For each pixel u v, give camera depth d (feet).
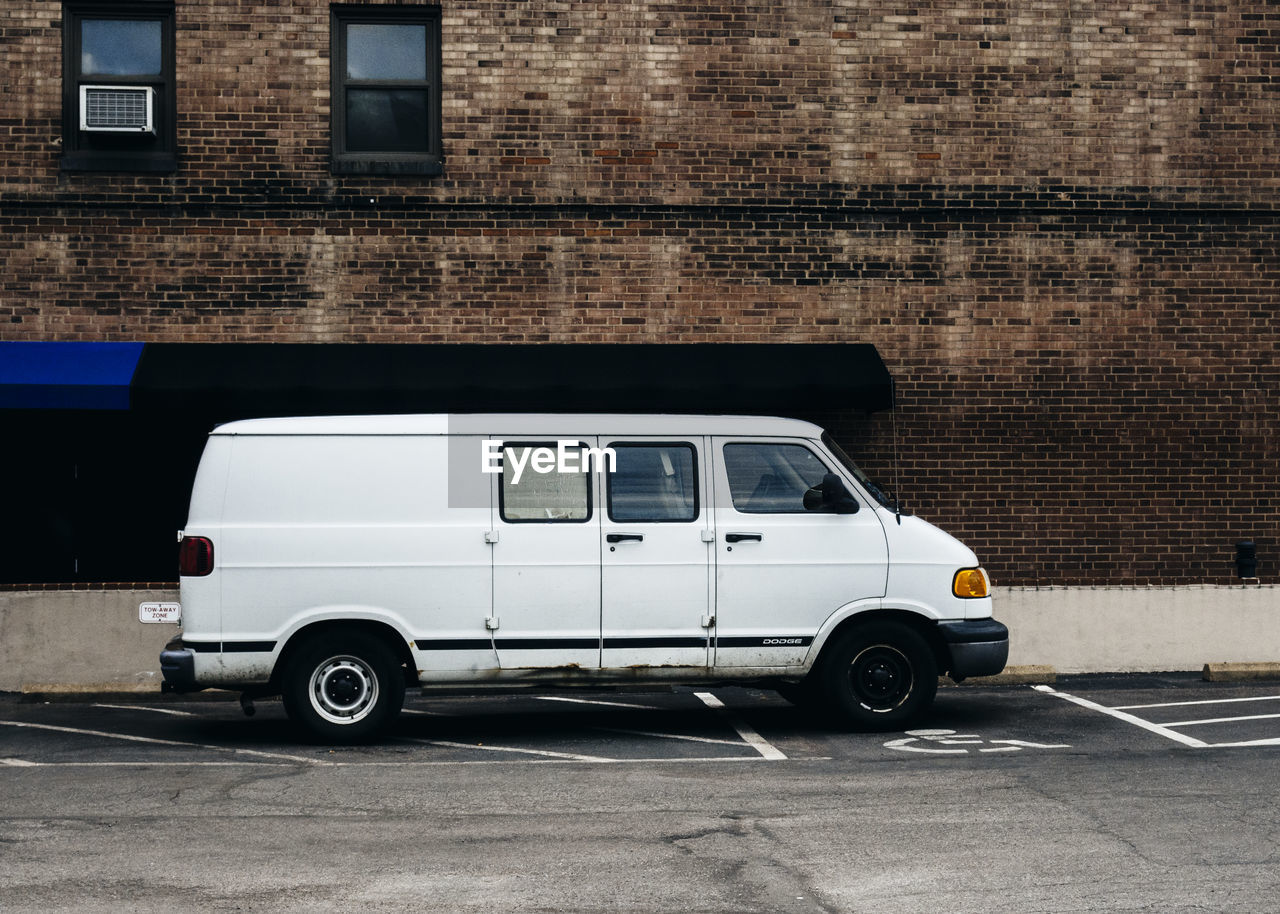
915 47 45.70
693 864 19.99
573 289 44.86
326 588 30.78
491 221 44.78
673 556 31.58
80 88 43.62
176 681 30.45
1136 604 43.68
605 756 29.35
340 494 31.07
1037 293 45.68
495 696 39.68
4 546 43.29
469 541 31.14
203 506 30.83
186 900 18.25
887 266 45.47
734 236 45.21
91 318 43.86
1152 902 17.93
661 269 45.03
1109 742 30.66
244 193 44.27
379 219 44.60
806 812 23.40
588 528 31.45
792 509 32.24
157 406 40.57
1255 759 28.30
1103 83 45.83
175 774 27.27
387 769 27.78
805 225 45.39
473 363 42.93
